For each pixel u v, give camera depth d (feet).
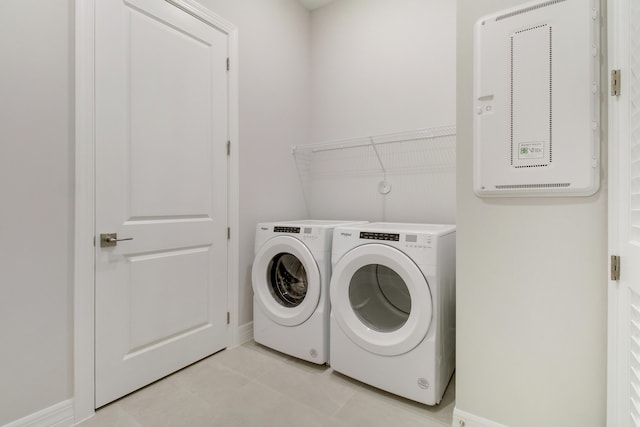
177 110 6.11
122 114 5.29
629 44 3.26
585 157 3.70
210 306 6.77
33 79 4.33
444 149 7.36
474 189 4.42
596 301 3.77
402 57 7.89
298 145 9.06
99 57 4.99
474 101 4.40
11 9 4.14
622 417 3.42
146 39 5.61
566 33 3.79
